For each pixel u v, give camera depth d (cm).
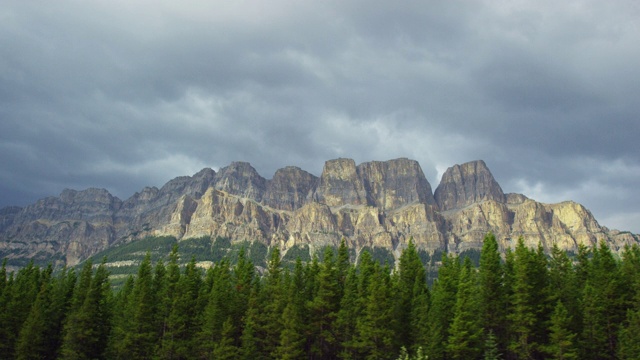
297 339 10169
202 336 10756
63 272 14112
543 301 9575
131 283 14100
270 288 11744
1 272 13875
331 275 10856
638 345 8294
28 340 10812
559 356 8588
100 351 11656
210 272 13800
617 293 9681
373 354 9506
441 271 10969
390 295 9881
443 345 9081
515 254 10606
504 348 9562
